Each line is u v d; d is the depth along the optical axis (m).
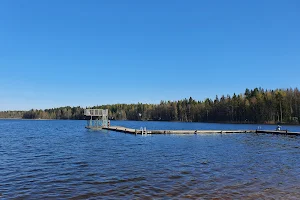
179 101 197.38
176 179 17.67
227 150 32.56
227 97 157.25
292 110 111.69
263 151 31.86
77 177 18.36
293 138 50.41
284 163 23.95
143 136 54.31
